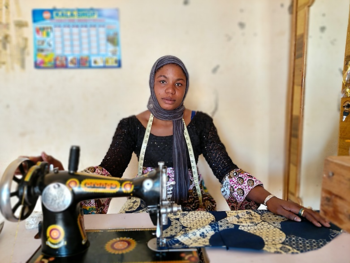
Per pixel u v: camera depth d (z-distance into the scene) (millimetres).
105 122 1801
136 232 848
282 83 1819
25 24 1650
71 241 726
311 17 1514
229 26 1742
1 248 782
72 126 1792
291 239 793
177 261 695
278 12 1736
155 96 1364
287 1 1726
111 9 1670
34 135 1781
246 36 1758
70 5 1651
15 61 1685
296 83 1661
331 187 640
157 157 1351
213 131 1411
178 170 1326
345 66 1117
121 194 766
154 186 766
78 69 1726
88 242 778
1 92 1712
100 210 1159
